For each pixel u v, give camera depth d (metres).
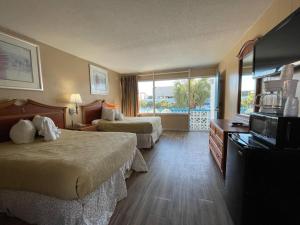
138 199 1.93
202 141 4.51
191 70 5.75
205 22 2.39
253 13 2.16
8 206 1.56
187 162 3.03
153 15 2.16
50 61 3.22
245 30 2.68
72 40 2.96
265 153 1.26
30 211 1.48
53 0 1.79
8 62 2.47
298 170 1.25
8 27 2.42
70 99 3.64
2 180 1.43
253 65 2.17
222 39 3.06
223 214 1.66
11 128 2.26
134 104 6.31
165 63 4.92
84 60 4.27
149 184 2.27
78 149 1.80
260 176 1.28
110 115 4.41
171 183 2.29
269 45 1.78
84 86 4.26
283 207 1.30
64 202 1.35
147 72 6.21
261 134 1.49
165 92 6.27
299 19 1.32
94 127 3.93
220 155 2.46
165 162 3.05
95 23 2.35
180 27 2.53
